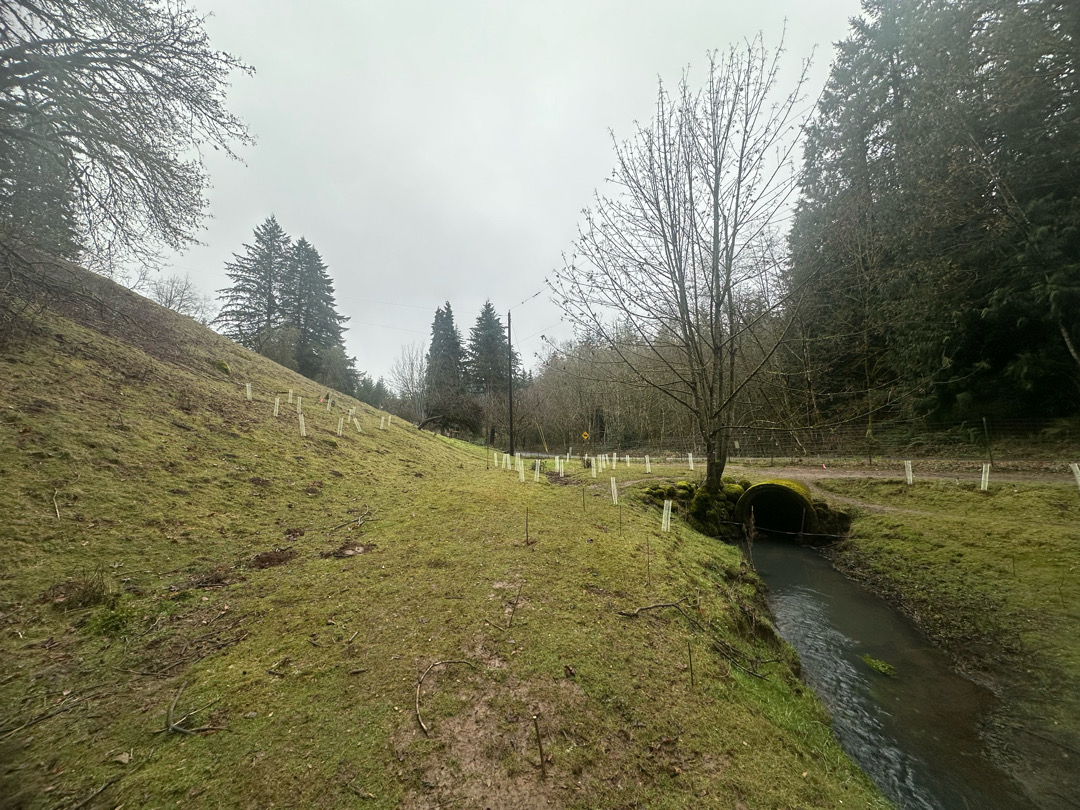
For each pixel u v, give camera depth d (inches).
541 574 191.3
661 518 362.3
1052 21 445.1
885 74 732.0
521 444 1649.9
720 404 429.7
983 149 534.3
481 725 99.0
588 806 81.6
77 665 108.0
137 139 323.6
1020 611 243.4
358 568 183.6
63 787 74.5
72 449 206.1
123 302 535.8
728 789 92.3
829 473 562.9
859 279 639.1
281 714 97.1
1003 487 398.3
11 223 290.7
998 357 579.2
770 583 326.0
